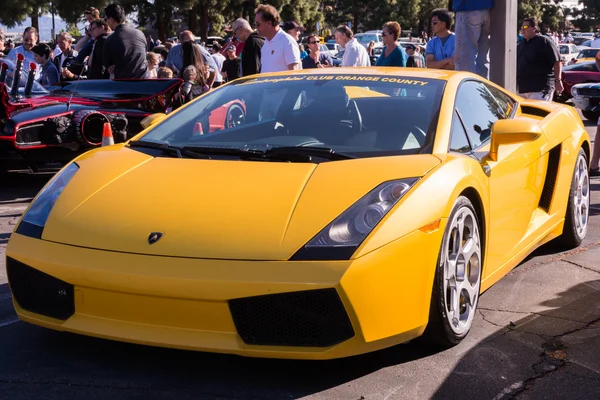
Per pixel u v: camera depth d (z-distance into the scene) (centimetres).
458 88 384
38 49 995
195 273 263
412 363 301
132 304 271
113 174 327
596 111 1398
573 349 318
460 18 762
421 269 283
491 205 351
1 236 527
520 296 391
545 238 448
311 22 5547
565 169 457
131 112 754
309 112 368
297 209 282
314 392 275
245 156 334
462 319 325
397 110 359
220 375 290
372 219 277
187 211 288
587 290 402
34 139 673
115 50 861
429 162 315
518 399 271
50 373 292
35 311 298
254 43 884
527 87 966
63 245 287
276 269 261
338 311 264
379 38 4119
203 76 909
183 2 4288
